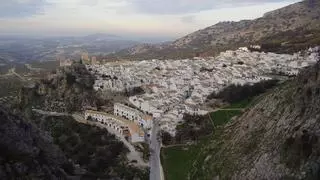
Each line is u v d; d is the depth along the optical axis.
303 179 83.12
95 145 178.88
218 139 138.00
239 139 120.69
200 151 144.12
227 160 115.88
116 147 173.38
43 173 79.38
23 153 81.44
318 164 82.69
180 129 181.25
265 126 112.12
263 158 99.31
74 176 93.62
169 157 155.00
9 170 72.38
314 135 88.62
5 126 85.56
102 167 153.38
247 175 100.19
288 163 90.12
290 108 105.88
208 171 120.62
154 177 139.50
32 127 97.62
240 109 193.00
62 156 99.31
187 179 127.00
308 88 102.19
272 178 91.25
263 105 124.56
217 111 197.38
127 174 142.38
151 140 182.25
